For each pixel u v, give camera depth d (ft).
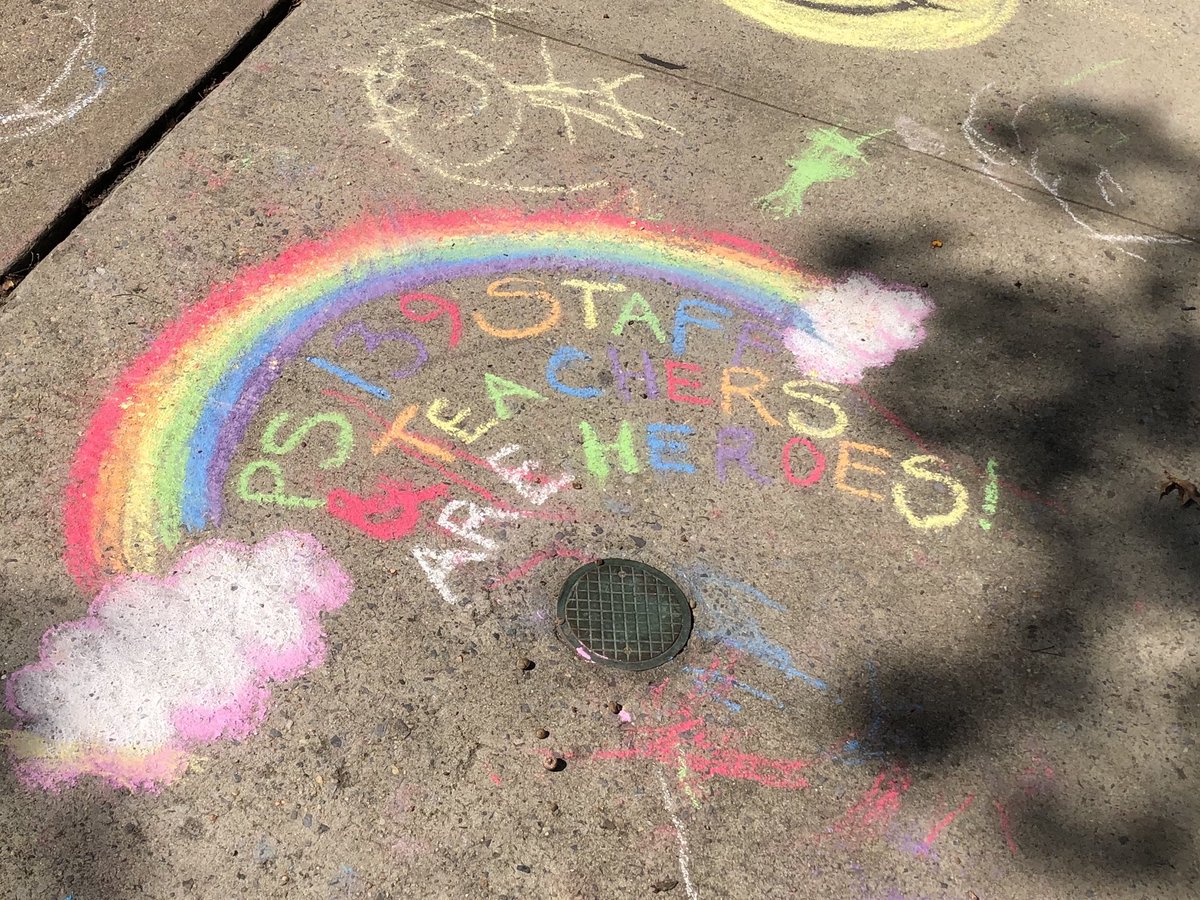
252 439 4.86
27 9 6.56
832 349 5.51
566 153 6.28
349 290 5.48
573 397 5.16
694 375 5.32
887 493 4.96
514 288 5.59
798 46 7.19
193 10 6.68
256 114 6.22
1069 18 7.68
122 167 5.84
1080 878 3.92
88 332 5.13
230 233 5.63
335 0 7.04
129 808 3.80
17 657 4.11
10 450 4.68
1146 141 6.81
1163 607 4.68
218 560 4.44
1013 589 4.69
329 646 4.24
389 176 6.02
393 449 4.88
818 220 6.11
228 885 3.67
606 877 3.79
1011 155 6.63
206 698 4.07
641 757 4.07
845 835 3.94
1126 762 4.21
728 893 3.79
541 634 4.36
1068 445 5.22
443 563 4.52
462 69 6.68
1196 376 5.57
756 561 4.67
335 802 3.86
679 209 6.07
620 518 4.75
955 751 4.18
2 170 5.66
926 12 7.58
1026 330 5.69
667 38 7.11
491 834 3.84
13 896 3.60
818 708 4.26
